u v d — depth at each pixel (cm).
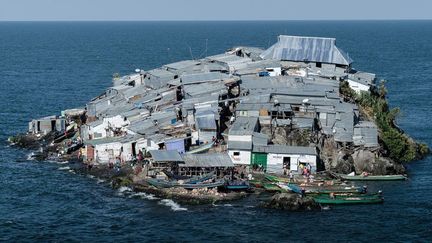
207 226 8300
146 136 10931
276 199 8931
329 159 10625
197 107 11594
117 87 14800
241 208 8900
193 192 9394
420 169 11088
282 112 11194
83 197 9519
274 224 8362
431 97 18150
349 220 8550
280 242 7831
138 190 9662
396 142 11375
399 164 10806
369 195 9225
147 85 14650
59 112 15950
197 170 9750
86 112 13550
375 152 10644
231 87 13038
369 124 11444
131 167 10469
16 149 12400
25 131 13888
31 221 8594
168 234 8075
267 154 10250
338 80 13638
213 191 9394
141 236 8031
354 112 11700
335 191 9269
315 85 12838
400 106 16762
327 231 8169
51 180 10362
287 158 10238
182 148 10625
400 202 9269
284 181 9656
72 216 8756
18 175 10644
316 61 15050
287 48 15425
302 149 10300
